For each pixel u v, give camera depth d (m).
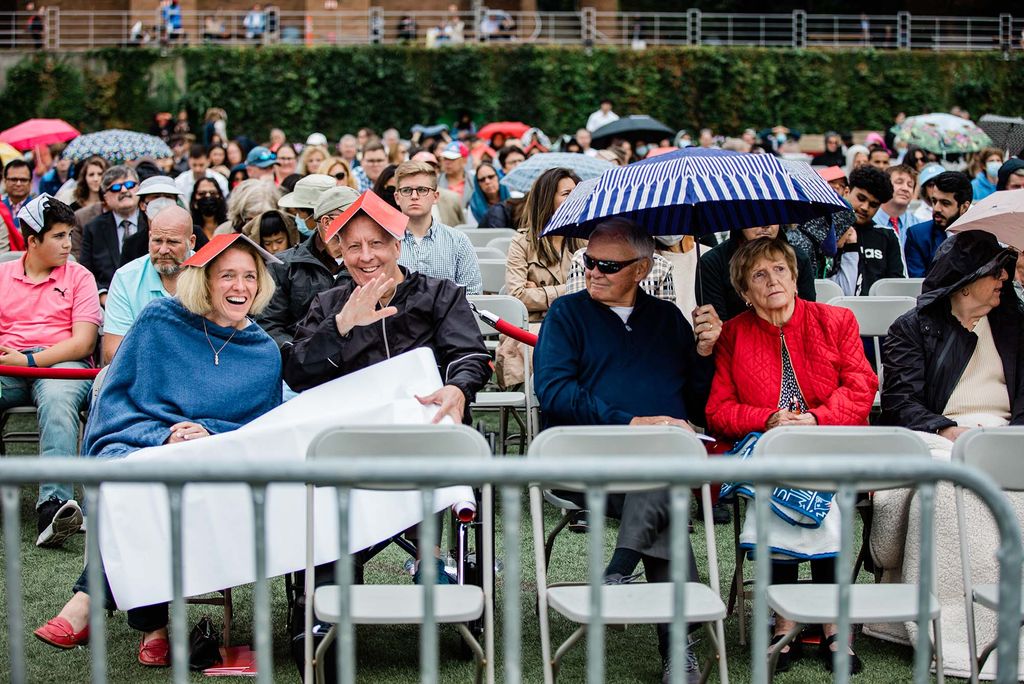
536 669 5.23
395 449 4.44
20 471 3.10
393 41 42.19
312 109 38.53
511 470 3.14
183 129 28.56
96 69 38.09
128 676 5.14
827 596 4.58
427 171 7.88
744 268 5.50
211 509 4.80
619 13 41.69
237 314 5.32
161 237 7.20
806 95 40.06
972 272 5.86
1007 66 40.66
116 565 4.77
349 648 3.22
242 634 5.68
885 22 44.78
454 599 4.48
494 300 7.47
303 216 9.21
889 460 3.18
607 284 5.51
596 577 3.18
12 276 7.59
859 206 9.48
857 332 5.59
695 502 7.68
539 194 8.10
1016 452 4.69
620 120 20.31
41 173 18.00
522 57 39.22
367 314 5.39
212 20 41.16
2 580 6.34
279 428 4.96
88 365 7.60
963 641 5.17
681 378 5.57
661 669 5.23
